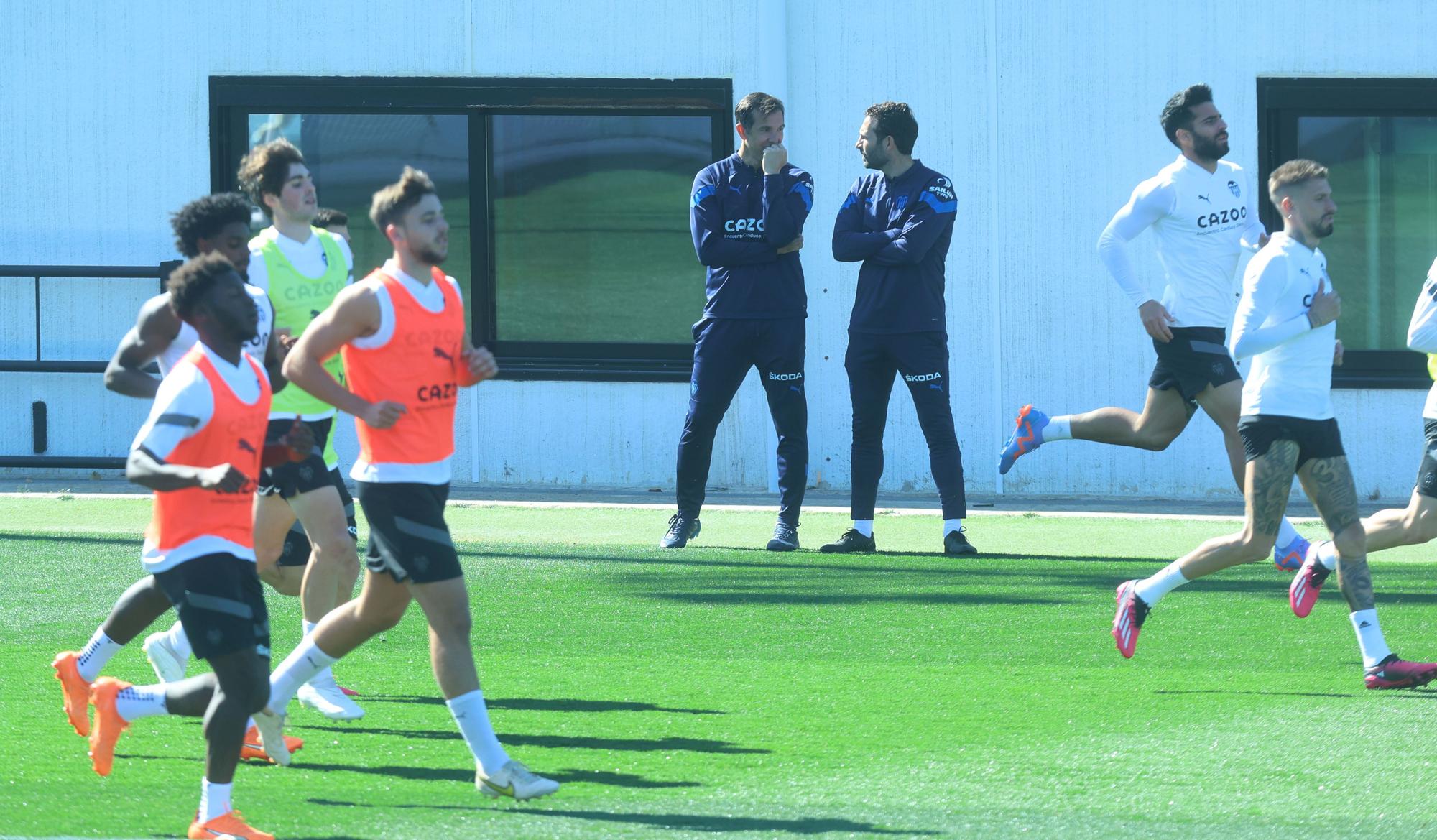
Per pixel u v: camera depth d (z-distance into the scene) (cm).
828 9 4188
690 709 2056
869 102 4194
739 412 4269
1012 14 4141
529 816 1574
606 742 1892
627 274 4338
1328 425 2141
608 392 4322
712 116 4256
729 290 3253
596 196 4328
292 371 1616
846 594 2847
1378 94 4119
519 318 4381
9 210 4400
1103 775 1727
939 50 4166
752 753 1836
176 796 1652
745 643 2461
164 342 1759
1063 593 2855
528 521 3791
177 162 4366
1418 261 4181
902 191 3222
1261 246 2867
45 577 2938
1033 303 4184
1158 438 2991
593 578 3005
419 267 1644
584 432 4334
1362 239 4191
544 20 4288
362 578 2973
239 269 1875
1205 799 1630
